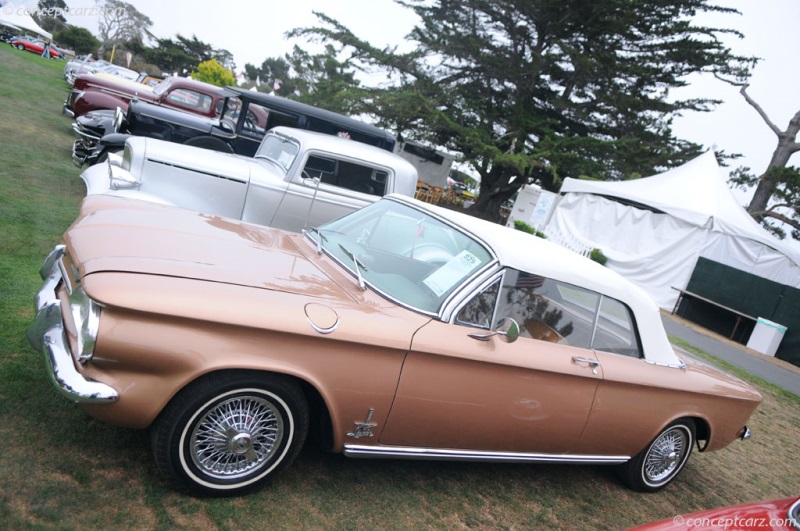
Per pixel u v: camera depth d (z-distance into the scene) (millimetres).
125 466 2852
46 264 3326
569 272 3650
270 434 2871
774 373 10805
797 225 27172
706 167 17297
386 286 3340
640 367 3865
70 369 2467
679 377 4055
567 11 25547
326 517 2914
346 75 29969
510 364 3234
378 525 2986
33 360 3523
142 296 2457
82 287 2531
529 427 3469
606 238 17266
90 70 26047
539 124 26312
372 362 2877
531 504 3721
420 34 27844
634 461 4172
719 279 14375
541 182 28812
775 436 6727
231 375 2639
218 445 2729
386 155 6957
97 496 2584
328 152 6418
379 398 2953
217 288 2670
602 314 3775
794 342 12781
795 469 5805
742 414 4434
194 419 2607
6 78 18859
